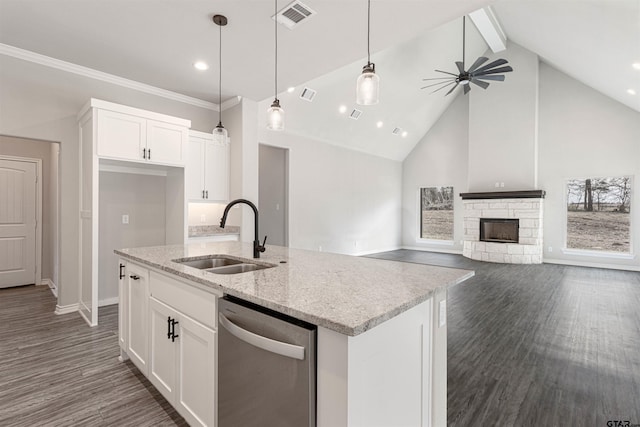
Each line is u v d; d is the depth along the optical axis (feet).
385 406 3.57
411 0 7.74
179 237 12.64
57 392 6.59
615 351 8.64
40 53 10.53
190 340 5.13
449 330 10.19
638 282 16.92
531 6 15.19
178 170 12.72
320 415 3.24
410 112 25.49
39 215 15.57
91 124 10.27
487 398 6.51
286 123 19.77
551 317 11.42
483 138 25.04
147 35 9.44
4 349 8.57
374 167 27.58
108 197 12.42
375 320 3.11
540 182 23.70
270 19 8.63
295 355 3.31
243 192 14.46
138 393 6.58
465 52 23.00
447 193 29.01
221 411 4.42
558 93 23.07
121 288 7.69
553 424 5.70
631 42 12.24
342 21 8.69
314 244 22.25
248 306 4.11
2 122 10.14
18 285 15.15
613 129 21.22
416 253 27.73
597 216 22.11
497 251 23.11
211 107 15.26
